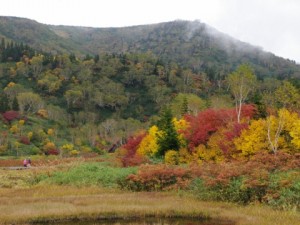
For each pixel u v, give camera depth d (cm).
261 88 11006
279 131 3284
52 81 18025
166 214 1812
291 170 2222
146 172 2659
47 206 1916
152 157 4491
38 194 2450
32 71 19200
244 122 3762
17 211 1778
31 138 11569
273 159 2436
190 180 2444
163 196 2298
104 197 2248
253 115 4125
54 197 2283
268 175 2075
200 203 2038
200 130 3941
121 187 2719
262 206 1900
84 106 16875
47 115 14712
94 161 5075
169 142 4334
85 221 1727
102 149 11700
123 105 17262
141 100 17900
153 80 18825
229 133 3600
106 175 2908
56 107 15362
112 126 13400
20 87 16650
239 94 4575
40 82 17962
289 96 3825
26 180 3105
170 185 2592
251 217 1636
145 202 2048
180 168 2683
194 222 1681
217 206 1977
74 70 19762
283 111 3447
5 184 2920
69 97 16688
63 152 10419
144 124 13462
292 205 1808
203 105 7619
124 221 1720
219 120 3950
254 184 2002
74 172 3153
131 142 5588
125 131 12825
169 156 4041
